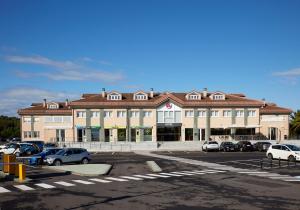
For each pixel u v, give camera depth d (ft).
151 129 230.68
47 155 113.80
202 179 75.15
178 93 256.52
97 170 89.30
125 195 56.90
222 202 50.90
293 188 63.05
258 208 46.88
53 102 249.75
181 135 232.12
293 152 116.67
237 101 237.45
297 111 264.11
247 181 71.97
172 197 55.01
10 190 62.23
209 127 232.94
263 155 147.54
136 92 236.22
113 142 213.66
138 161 121.29
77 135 227.20
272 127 241.76
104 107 228.02
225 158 131.44
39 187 65.57
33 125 244.22
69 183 70.59
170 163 112.06
